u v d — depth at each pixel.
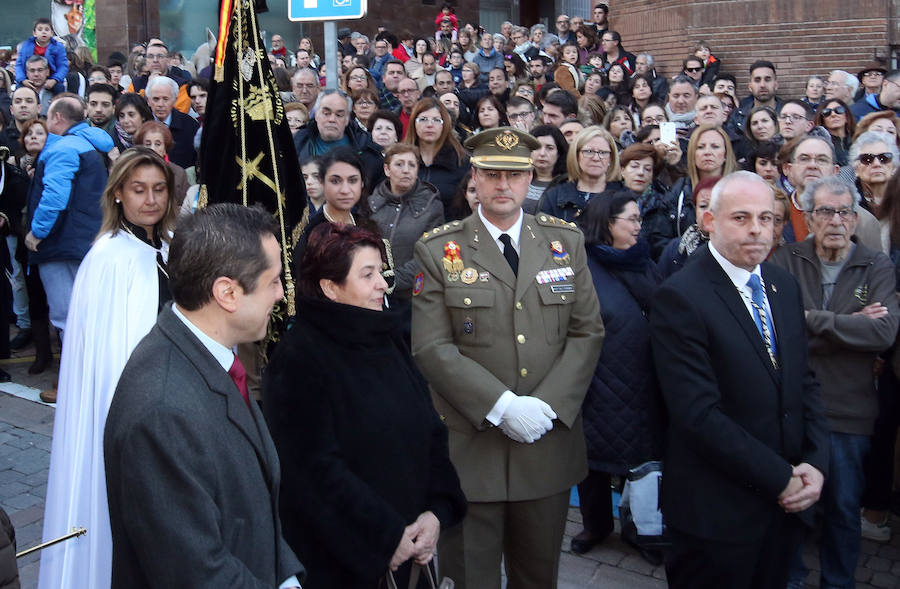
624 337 3.77
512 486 3.13
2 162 6.28
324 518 2.32
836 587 3.63
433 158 5.75
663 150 5.64
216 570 1.74
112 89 7.43
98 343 2.94
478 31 15.38
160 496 1.74
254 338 2.00
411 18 16.39
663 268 4.28
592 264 3.88
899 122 5.81
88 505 2.81
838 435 3.59
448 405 3.22
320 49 15.47
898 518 4.51
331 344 2.46
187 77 10.00
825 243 3.59
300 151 6.19
